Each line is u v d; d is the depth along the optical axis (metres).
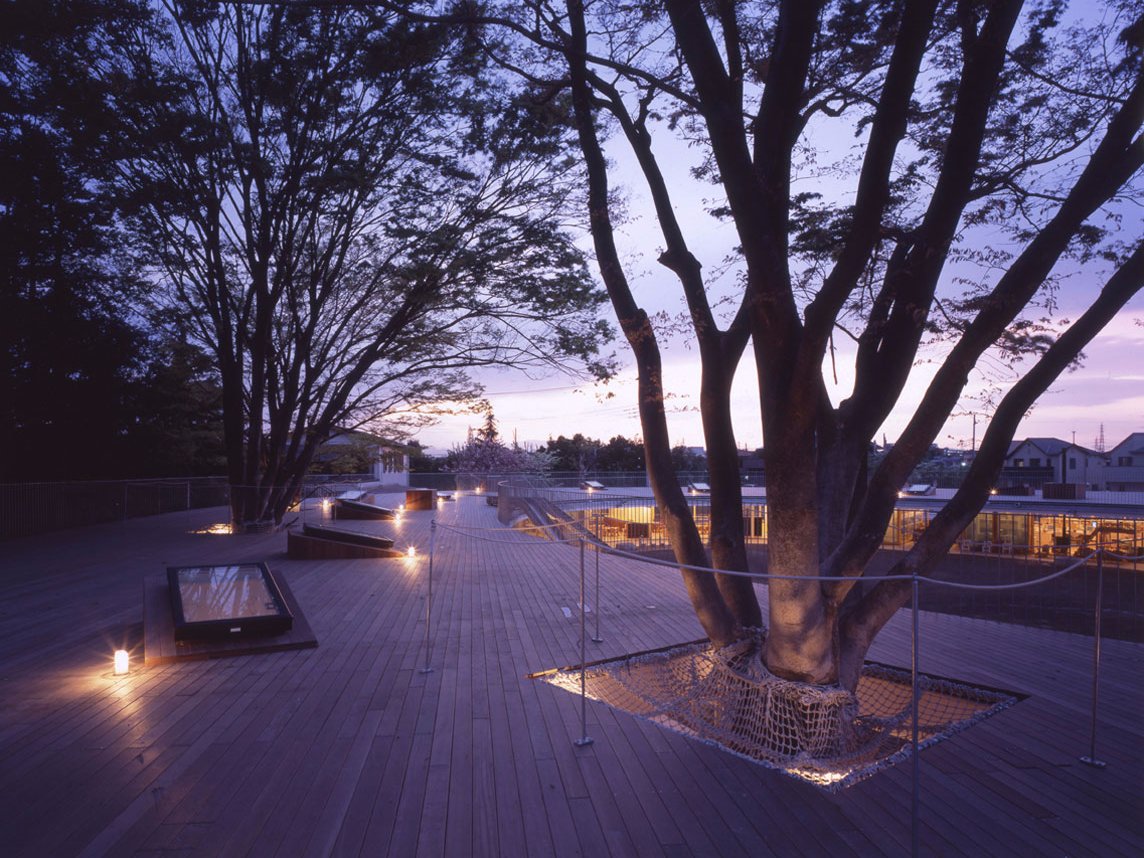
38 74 15.43
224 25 16.59
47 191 17.77
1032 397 5.50
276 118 17.14
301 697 6.30
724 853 3.86
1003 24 5.30
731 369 6.76
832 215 6.97
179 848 3.86
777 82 5.66
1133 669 7.23
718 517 6.67
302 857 3.79
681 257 6.70
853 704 5.47
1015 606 10.16
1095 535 13.43
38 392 19.84
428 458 62.69
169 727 5.58
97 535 18.64
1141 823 4.20
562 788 4.61
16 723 5.64
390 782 4.67
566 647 8.02
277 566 13.83
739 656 6.09
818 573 5.41
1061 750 5.26
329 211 18.38
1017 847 3.93
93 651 7.75
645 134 6.93
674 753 5.17
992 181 6.64
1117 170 5.03
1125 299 5.10
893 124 4.44
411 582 12.07
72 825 4.09
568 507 19.78
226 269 20.30
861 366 6.46
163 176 17.38
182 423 25.91
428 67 14.90
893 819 4.24
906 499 26.69
